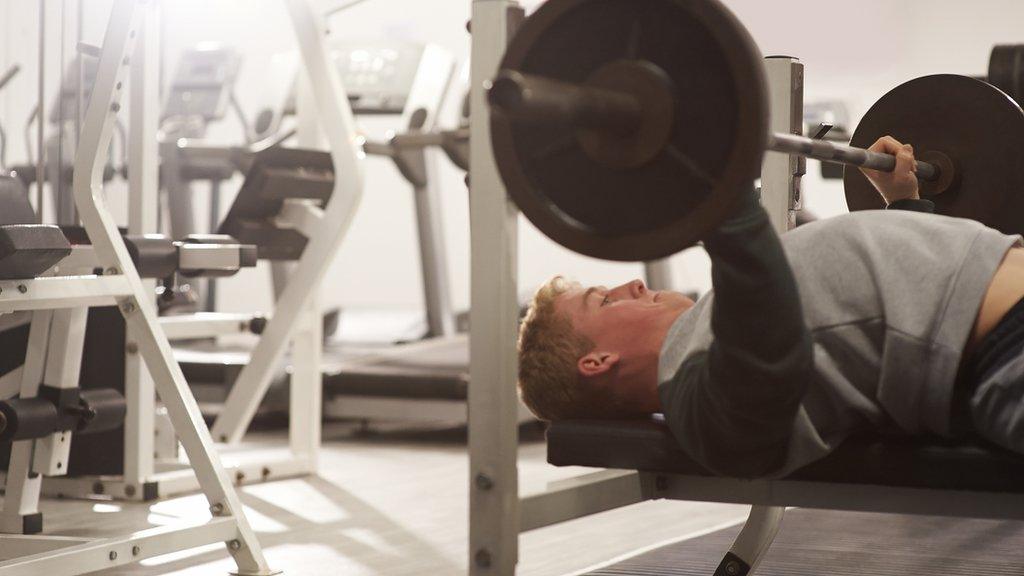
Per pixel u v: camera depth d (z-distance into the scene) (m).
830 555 2.54
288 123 7.05
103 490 3.16
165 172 4.86
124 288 2.27
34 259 2.04
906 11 5.82
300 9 3.42
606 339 1.62
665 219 1.12
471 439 1.42
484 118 1.40
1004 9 5.69
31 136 5.86
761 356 1.23
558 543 2.68
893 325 1.39
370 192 7.73
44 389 2.46
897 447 1.42
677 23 1.11
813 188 6.50
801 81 2.11
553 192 1.17
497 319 1.40
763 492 1.55
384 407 4.36
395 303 7.71
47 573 1.97
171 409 2.31
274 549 2.58
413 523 2.88
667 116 1.10
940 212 2.03
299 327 3.50
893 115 2.06
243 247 2.72
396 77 5.03
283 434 4.53
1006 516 1.41
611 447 1.56
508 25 1.40
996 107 1.96
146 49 3.09
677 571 2.35
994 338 1.38
